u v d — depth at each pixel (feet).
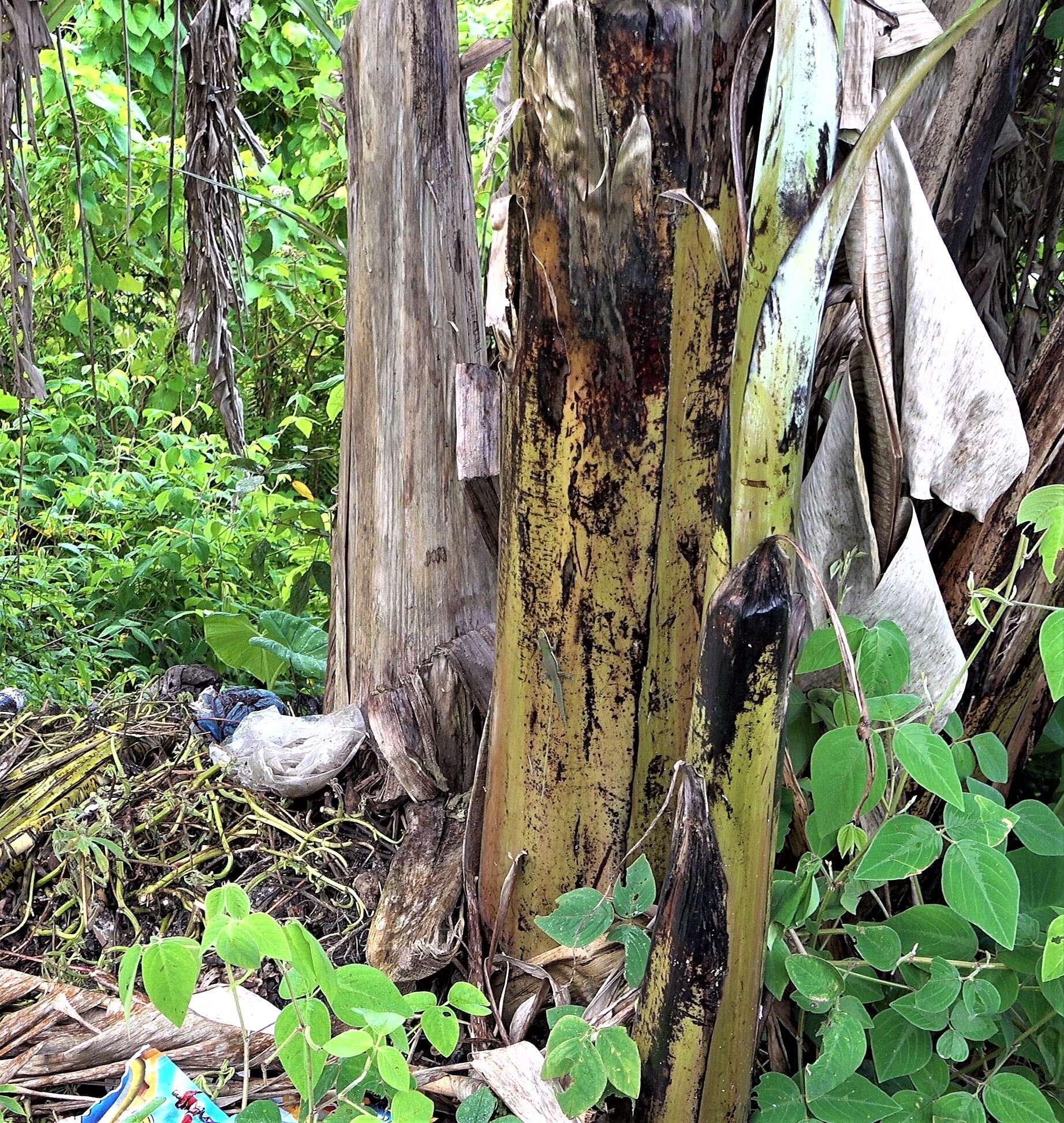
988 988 3.17
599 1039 3.01
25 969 4.31
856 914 3.84
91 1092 3.78
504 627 3.84
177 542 8.97
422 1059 3.99
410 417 4.83
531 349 3.40
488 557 5.19
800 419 2.60
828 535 3.59
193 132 5.51
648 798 3.82
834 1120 3.20
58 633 8.18
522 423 3.51
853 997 3.25
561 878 3.94
